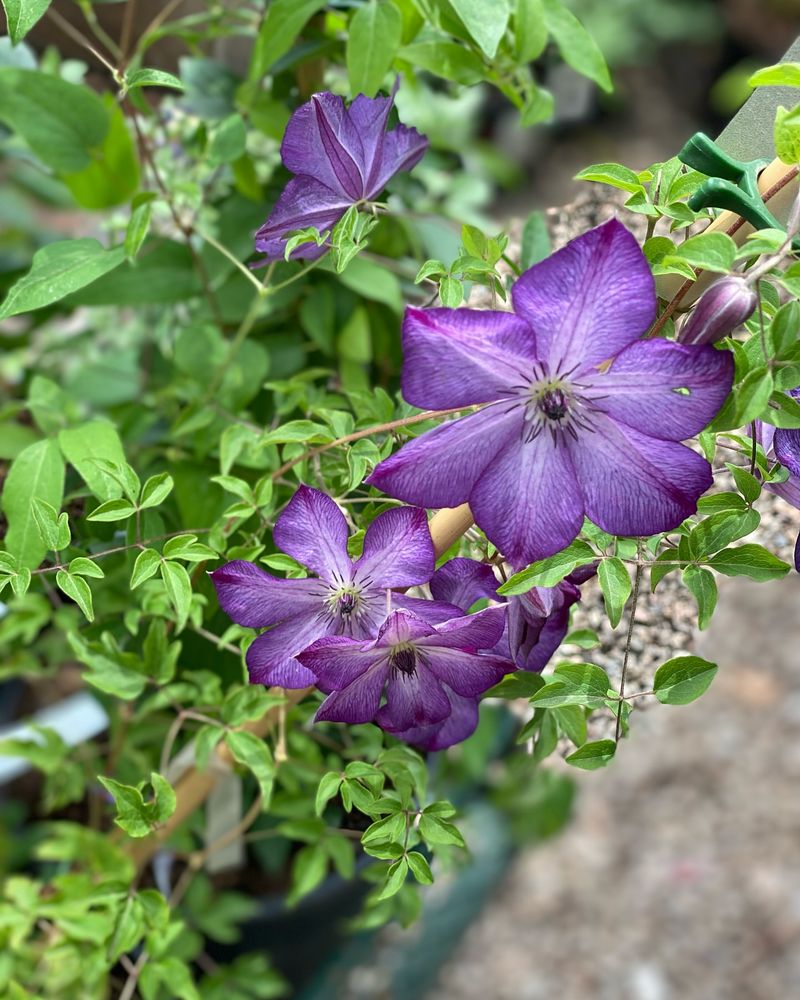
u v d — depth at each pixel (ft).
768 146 0.94
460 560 0.97
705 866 3.18
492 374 0.79
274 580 0.93
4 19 1.45
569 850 3.23
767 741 3.40
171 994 1.60
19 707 2.11
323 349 1.52
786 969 2.97
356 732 1.43
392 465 0.81
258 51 1.29
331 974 2.12
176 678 1.49
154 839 1.43
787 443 0.87
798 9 4.12
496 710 1.84
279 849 1.70
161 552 1.13
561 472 0.84
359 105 0.99
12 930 1.47
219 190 1.62
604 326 0.78
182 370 1.44
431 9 1.25
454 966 3.01
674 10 4.11
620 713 0.93
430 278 1.24
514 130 3.58
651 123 4.02
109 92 1.55
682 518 0.84
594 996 2.95
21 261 1.86
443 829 1.02
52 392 1.45
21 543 1.10
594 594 1.28
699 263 0.78
